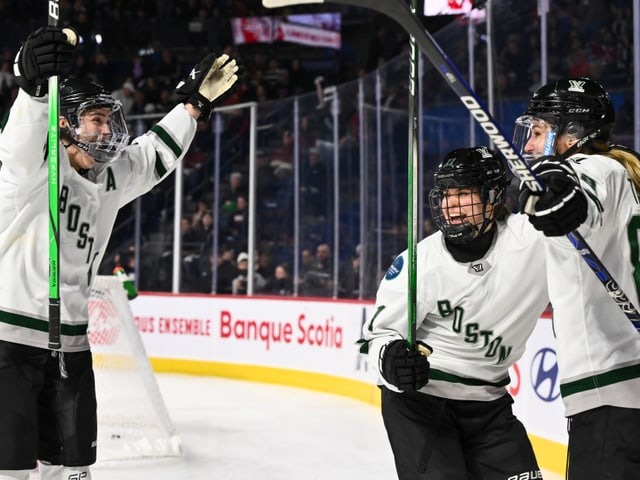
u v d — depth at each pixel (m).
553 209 1.63
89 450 2.47
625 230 1.89
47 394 2.43
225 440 5.45
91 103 2.36
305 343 7.93
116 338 4.95
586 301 1.92
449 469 2.13
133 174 2.60
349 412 6.56
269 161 8.31
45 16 12.36
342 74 12.23
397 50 11.33
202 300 8.86
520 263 2.16
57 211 2.15
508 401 2.29
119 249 9.32
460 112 6.43
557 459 4.29
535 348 4.55
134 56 12.23
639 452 1.87
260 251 8.43
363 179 7.43
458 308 2.20
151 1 12.67
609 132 2.09
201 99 2.79
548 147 2.07
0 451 2.29
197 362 8.92
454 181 2.10
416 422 2.20
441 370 2.23
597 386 1.90
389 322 2.23
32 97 2.15
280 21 12.28
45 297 2.37
